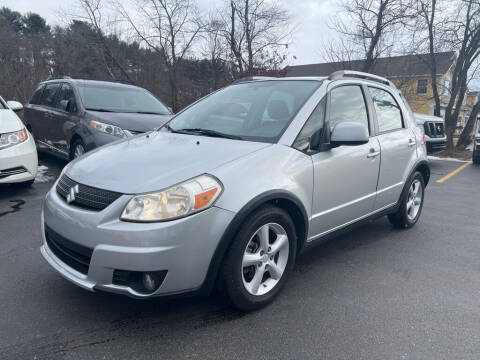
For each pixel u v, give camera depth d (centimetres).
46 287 304
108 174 258
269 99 347
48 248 282
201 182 242
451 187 796
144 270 226
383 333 260
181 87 2647
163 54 2517
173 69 2536
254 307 276
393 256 396
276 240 288
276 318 273
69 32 2528
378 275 350
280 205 290
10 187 607
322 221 324
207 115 364
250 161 268
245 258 263
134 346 237
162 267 228
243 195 251
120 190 240
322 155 314
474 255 407
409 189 454
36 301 283
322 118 326
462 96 1658
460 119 3173
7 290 297
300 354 236
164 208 230
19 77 1842
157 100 765
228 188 248
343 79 371
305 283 329
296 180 287
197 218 235
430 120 1074
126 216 230
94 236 234
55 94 768
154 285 233
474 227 507
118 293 234
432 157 1398
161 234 226
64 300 286
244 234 254
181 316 271
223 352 235
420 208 496
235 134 319
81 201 251
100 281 235
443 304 301
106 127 598
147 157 279
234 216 246
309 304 294
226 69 2383
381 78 433
